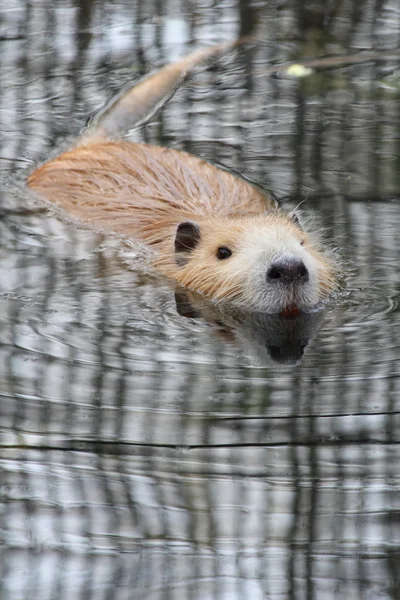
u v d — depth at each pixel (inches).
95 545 311.7
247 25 909.2
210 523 322.0
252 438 370.6
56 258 555.5
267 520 323.6
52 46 866.1
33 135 732.7
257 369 428.5
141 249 577.3
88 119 756.0
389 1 934.4
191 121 754.2
